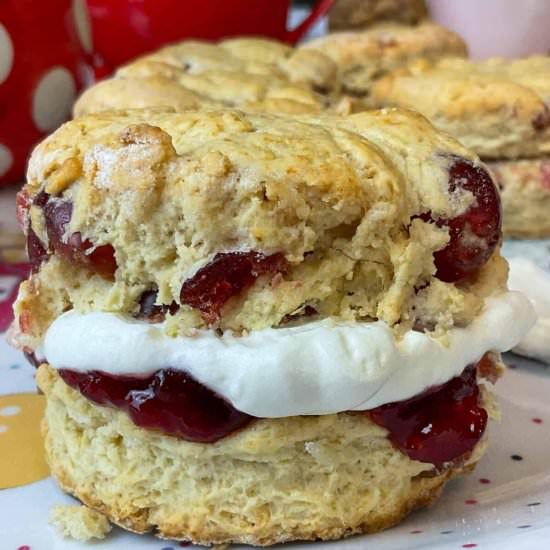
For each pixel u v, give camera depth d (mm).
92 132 111
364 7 272
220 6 245
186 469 104
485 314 109
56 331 106
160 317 103
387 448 105
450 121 204
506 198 202
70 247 104
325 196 99
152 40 247
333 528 104
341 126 115
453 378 106
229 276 99
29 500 113
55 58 215
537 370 146
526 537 97
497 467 120
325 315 103
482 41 272
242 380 97
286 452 102
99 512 108
